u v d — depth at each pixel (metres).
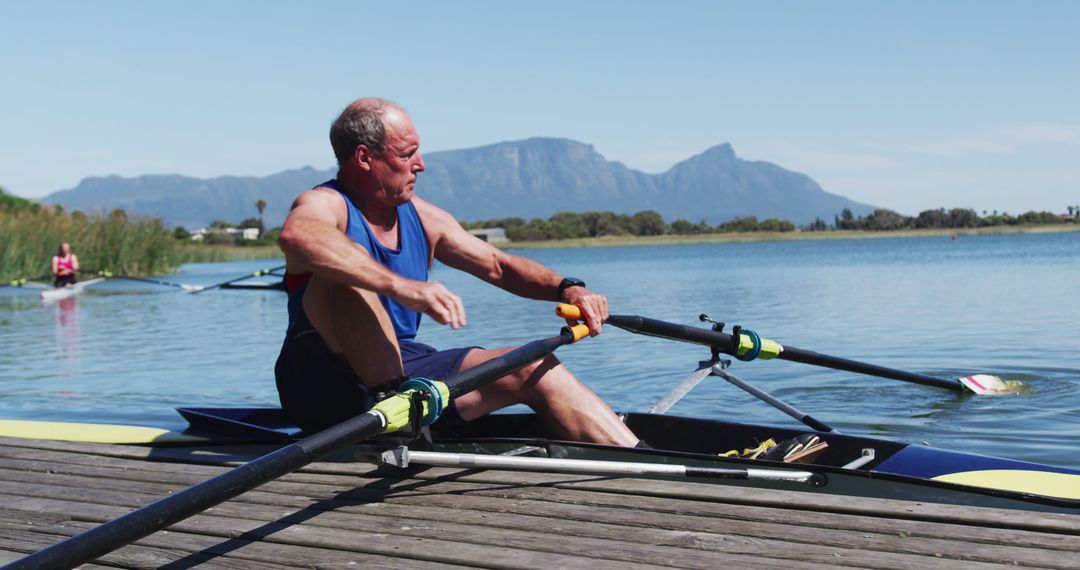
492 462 2.94
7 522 2.93
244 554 2.51
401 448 2.84
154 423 6.31
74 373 9.13
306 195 3.22
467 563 2.35
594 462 2.93
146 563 2.49
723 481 3.14
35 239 28.75
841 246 96.06
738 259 52.38
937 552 2.27
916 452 3.31
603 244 160.25
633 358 9.12
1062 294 16.53
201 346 11.52
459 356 3.40
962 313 13.19
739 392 6.98
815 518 2.56
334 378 3.31
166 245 34.97
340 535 2.61
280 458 2.28
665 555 2.34
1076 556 2.20
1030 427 5.45
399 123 3.24
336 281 2.87
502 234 170.50
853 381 7.25
